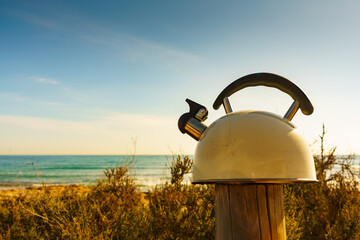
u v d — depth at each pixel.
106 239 2.66
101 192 3.31
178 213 2.88
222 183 1.05
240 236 1.02
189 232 2.64
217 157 1.02
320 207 3.39
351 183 3.70
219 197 1.10
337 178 3.90
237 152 0.99
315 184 3.61
